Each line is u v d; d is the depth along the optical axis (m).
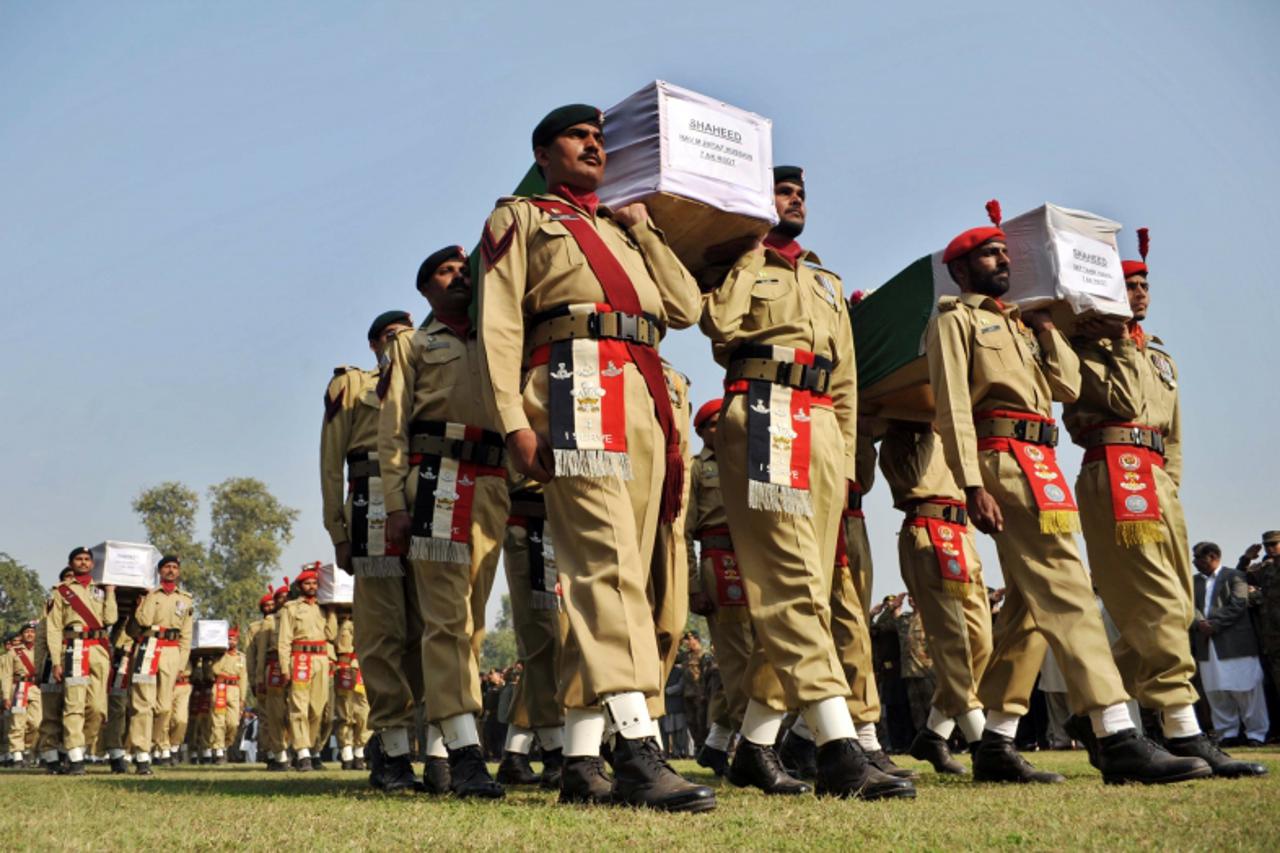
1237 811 3.01
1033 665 4.98
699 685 13.75
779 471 4.08
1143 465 5.29
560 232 3.77
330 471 6.12
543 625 5.88
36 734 17.38
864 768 3.72
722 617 6.89
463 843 2.55
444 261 5.22
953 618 5.97
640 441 3.70
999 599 11.76
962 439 4.70
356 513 5.86
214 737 16.62
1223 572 11.19
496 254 3.73
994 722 5.00
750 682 4.28
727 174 4.31
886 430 6.26
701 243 4.54
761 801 3.55
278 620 11.88
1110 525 5.25
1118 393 5.30
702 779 6.30
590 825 2.87
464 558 4.88
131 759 13.30
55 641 11.05
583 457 3.55
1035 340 5.14
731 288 4.25
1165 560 5.23
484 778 4.56
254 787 5.78
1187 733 4.96
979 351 4.86
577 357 3.66
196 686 17.08
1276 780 4.33
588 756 3.62
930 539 6.03
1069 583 4.63
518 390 3.64
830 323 4.52
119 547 11.77
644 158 4.19
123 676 11.83
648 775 3.33
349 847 2.52
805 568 4.04
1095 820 2.86
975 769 5.06
